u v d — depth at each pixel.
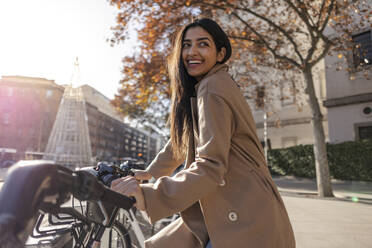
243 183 0.90
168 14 9.03
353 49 9.49
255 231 0.83
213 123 0.85
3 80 54.41
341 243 3.25
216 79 0.94
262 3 10.36
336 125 14.69
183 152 1.22
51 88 55.91
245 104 0.99
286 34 9.28
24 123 53.38
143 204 0.71
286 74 16.12
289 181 14.48
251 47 12.07
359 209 5.78
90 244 1.27
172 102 1.22
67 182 0.51
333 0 8.14
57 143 23.25
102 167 1.12
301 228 4.03
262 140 20.48
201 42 1.09
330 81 14.88
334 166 13.61
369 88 13.27
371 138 13.34
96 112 72.19
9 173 0.44
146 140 124.88
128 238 1.85
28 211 0.40
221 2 8.85
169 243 1.08
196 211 0.99
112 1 8.39
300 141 18.48
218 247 0.83
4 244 0.35
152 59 10.77
